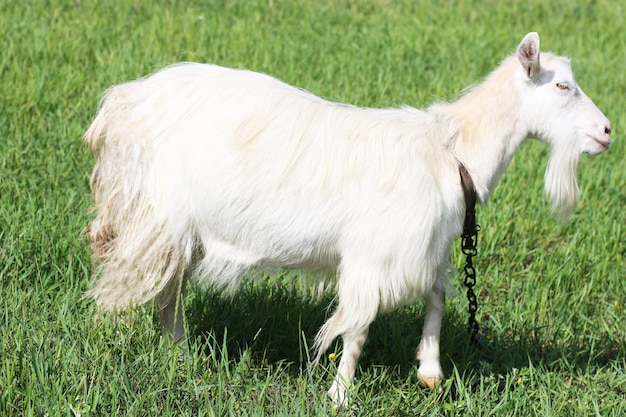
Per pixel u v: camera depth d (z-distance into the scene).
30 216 7.80
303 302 7.27
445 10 16.58
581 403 6.48
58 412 5.31
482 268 8.41
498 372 6.91
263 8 15.55
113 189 6.02
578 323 7.74
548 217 9.39
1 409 5.45
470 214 6.18
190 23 13.88
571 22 16.77
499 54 14.29
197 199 5.83
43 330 6.29
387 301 5.93
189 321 6.95
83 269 7.16
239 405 5.84
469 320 6.96
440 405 6.16
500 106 6.14
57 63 11.75
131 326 6.40
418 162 5.84
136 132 5.93
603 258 8.73
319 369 6.47
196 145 5.79
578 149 6.23
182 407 5.83
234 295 6.96
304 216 5.77
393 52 13.66
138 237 5.95
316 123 5.85
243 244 5.91
